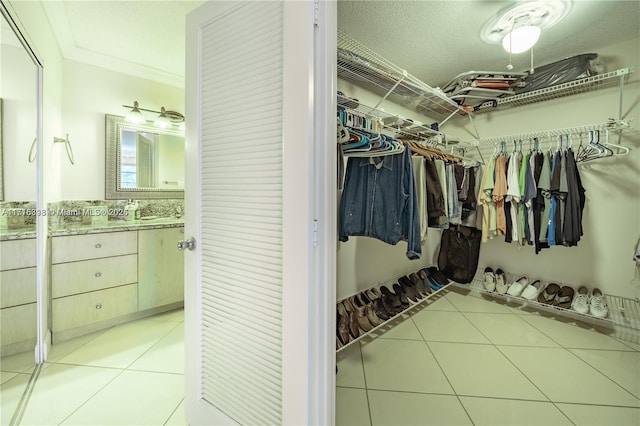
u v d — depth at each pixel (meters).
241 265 1.11
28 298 1.68
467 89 2.39
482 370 1.77
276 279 1.01
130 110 2.75
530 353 1.96
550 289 2.62
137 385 1.62
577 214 2.15
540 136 2.53
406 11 1.76
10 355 1.52
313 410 0.94
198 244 1.26
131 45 2.34
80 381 1.65
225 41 1.15
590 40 2.15
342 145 1.44
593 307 2.27
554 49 2.25
